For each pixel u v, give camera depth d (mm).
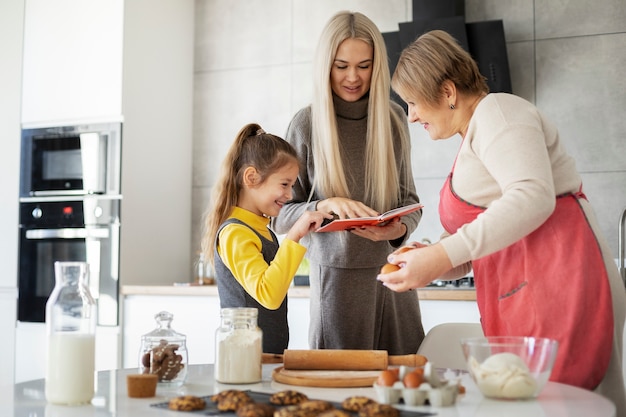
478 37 3791
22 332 4008
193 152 4504
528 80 3900
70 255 3945
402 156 2256
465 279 3500
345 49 2066
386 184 2125
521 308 1488
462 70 1629
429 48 1639
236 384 1402
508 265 1526
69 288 1256
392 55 3885
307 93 4281
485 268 1573
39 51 4105
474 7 3994
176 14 4375
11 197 4102
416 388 1169
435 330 1916
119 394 1309
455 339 1889
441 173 3980
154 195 4141
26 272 4031
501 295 1536
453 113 1659
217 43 4500
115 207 3877
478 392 1293
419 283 1428
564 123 3828
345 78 2096
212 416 1104
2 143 4152
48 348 1230
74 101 4012
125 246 3893
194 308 3648
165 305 3717
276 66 4363
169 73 4305
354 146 2164
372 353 1443
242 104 4418
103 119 3947
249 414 1063
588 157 3781
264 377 1484
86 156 3957
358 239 2104
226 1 4496
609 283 1491
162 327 1437
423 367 1351
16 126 4129
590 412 1105
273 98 4355
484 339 1290
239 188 2059
